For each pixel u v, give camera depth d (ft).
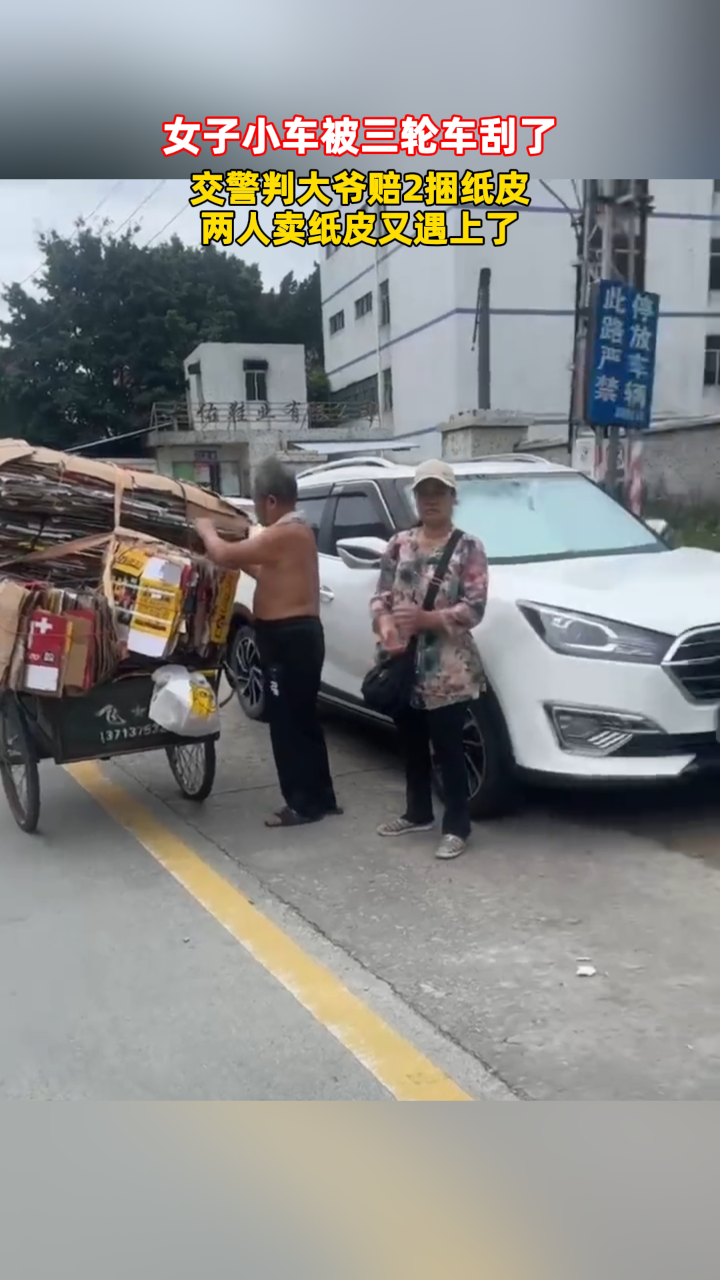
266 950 12.33
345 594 19.29
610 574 16.48
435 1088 9.57
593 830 15.51
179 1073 9.92
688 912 12.76
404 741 15.55
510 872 14.17
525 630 14.88
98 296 119.65
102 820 17.19
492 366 84.12
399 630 14.29
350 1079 9.75
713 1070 9.66
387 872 14.42
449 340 84.94
